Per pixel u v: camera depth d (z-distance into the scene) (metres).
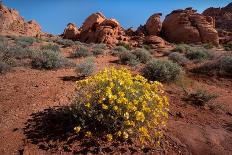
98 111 4.65
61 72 9.55
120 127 4.64
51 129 4.82
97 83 4.85
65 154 4.19
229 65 10.86
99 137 4.56
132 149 4.41
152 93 4.91
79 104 4.69
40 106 5.82
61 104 5.96
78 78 8.60
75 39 36.84
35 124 5.00
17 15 46.25
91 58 12.85
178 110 6.25
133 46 28.12
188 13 37.62
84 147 4.35
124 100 4.24
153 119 4.80
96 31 32.59
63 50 18.17
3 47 11.75
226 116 6.28
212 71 10.76
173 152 4.50
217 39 35.78
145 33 38.41
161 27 38.41
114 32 33.22
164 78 8.57
